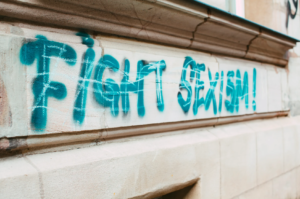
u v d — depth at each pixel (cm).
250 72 327
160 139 229
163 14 209
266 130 342
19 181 140
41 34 158
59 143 169
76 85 169
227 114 292
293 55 420
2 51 138
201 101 260
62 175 157
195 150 244
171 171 223
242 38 298
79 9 168
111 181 181
